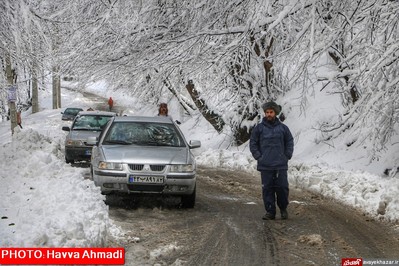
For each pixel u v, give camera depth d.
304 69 13.53
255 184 15.70
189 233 8.91
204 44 16.20
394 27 13.11
